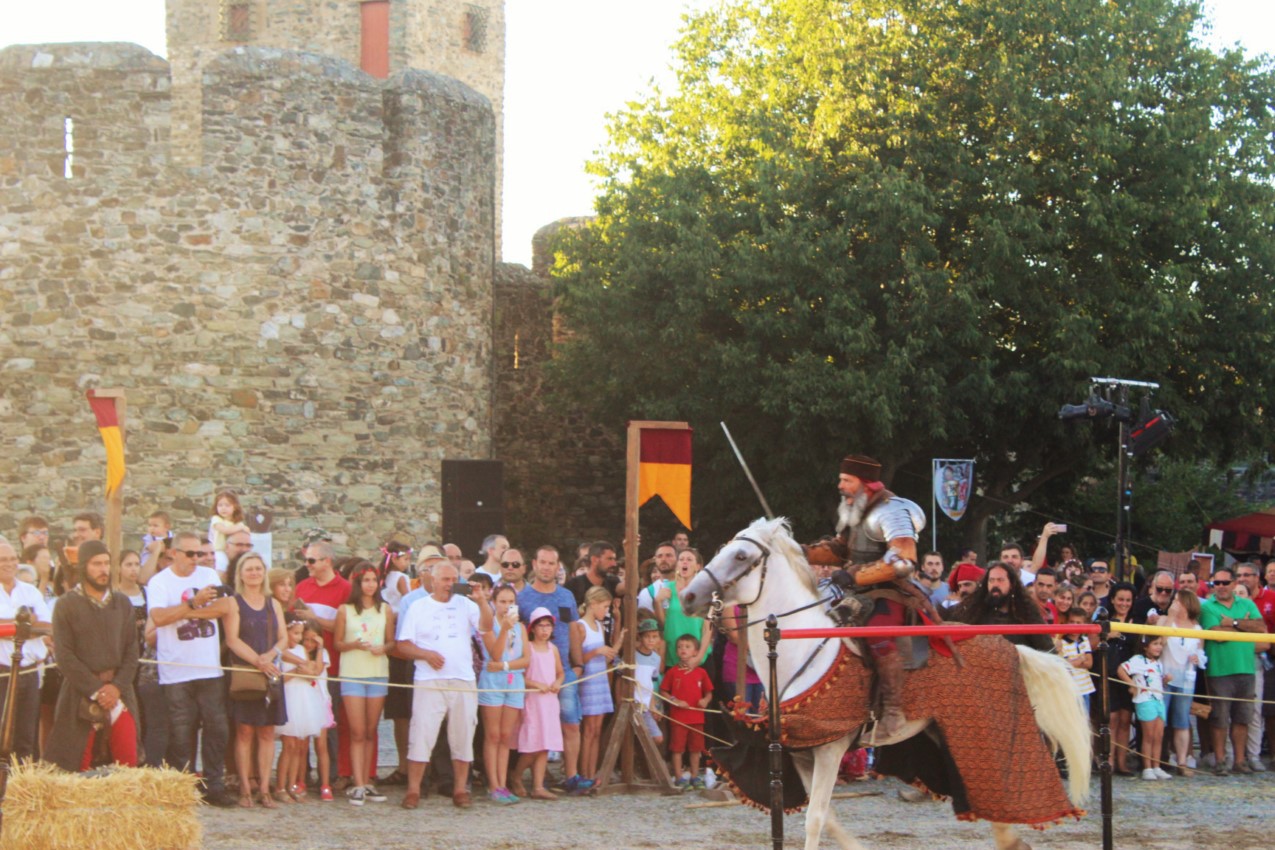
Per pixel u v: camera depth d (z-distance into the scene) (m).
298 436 20.58
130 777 8.29
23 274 20.03
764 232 22.23
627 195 24.50
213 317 20.22
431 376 21.91
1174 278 22.00
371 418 21.17
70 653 9.90
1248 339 23.05
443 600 11.80
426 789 12.27
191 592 11.27
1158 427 11.89
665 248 23.53
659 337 23.56
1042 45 22.64
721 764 8.84
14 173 20.09
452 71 36.44
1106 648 8.79
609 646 13.26
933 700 8.40
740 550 8.77
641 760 13.15
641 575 14.67
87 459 19.83
